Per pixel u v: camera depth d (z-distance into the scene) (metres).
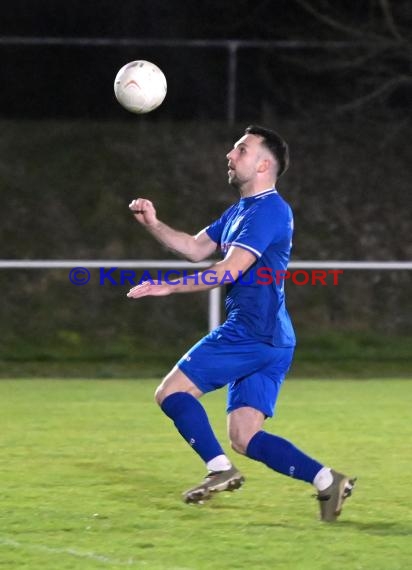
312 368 42.69
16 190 56.31
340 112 61.25
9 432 27.36
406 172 58.97
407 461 23.94
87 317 50.72
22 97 62.72
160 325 50.59
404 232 56.12
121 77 20.16
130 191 56.84
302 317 51.50
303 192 57.34
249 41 61.00
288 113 61.59
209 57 62.38
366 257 54.72
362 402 33.19
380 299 52.91
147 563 15.57
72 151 58.50
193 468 22.86
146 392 35.03
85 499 19.83
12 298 51.28
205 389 18.44
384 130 60.72
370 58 60.19
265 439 18.23
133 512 18.80
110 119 62.56
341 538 17.14
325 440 26.55
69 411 30.89
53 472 22.38
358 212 56.66
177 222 55.38
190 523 18.05
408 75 60.38
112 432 27.45
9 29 63.25
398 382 38.47
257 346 18.20
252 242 17.84
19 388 35.91
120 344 49.00
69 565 15.44
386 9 57.75
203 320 51.12
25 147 58.50
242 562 15.69
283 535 17.28
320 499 18.05
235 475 17.94
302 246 54.72
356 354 45.44
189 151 58.75
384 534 17.44
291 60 59.75
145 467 22.92
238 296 18.33
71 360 44.34
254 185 18.55
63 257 53.53
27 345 48.34
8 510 18.89
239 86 61.44
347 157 59.16
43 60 62.81
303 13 62.31
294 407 32.03
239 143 18.55
